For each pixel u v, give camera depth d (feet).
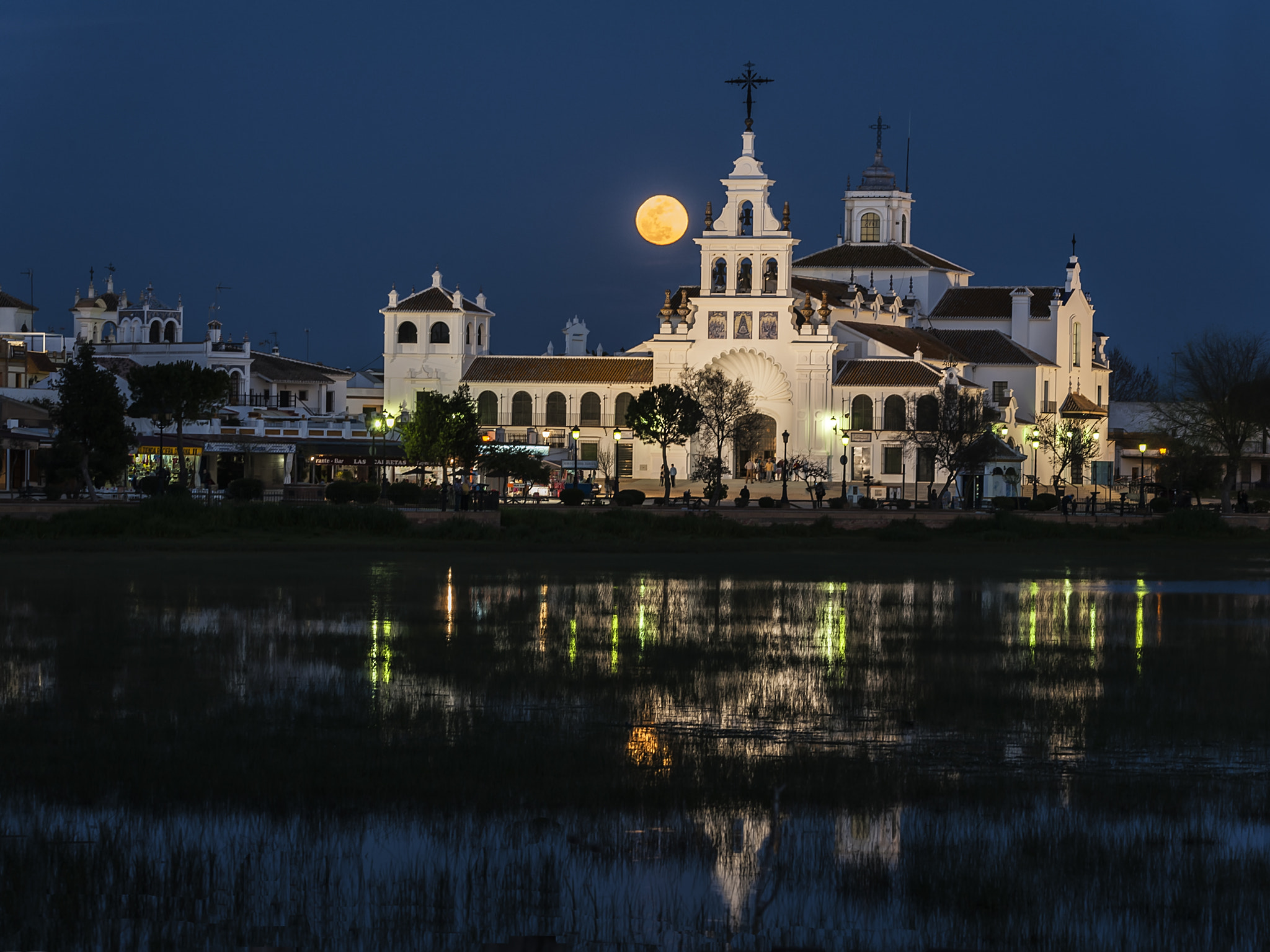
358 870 74.74
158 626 162.09
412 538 311.68
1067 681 131.64
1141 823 83.46
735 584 227.40
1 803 85.61
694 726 108.37
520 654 143.95
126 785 89.30
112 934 66.69
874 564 273.75
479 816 83.56
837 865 75.61
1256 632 169.99
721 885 73.05
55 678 126.52
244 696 118.62
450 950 65.10
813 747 101.50
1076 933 67.31
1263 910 69.92
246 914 68.95
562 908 69.97
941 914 69.56
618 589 215.72
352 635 156.66
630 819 83.15
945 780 92.53
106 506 315.17
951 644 156.25
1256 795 89.40
